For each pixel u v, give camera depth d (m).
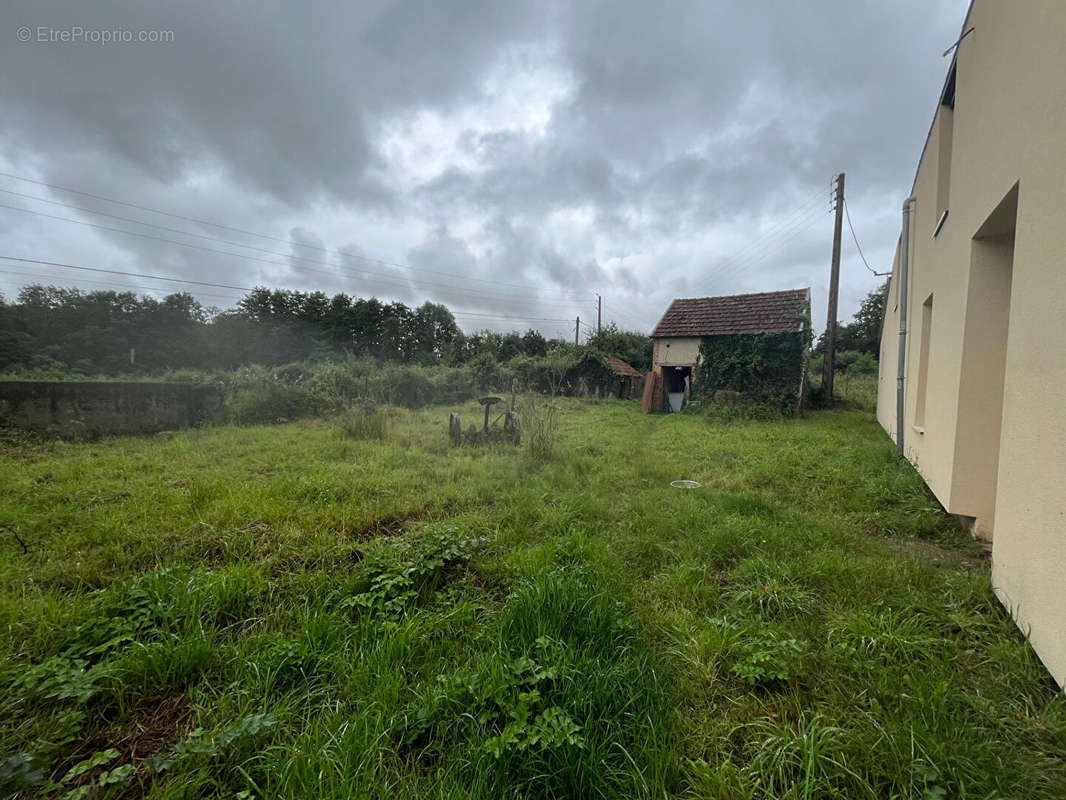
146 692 1.90
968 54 3.85
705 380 14.62
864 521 4.16
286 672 2.02
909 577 2.92
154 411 8.80
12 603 2.39
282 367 14.39
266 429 9.22
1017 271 2.47
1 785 1.37
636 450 7.45
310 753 1.53
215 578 2.71
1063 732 1.66
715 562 3.25
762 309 14.69
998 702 1.84
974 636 2.30
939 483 4.30
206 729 1.71
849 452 7.04
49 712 1.77
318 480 4.93
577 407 15.77
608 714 1.71
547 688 1.82
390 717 1.73
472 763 1.51
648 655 2.09
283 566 3.12
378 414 9.16
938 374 4.57
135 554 3.14
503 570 3.08
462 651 2.19
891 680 1.92
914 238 6.57
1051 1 2.21
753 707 1.85
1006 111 2.84
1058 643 1.90
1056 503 1.97
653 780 1.48
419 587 2.82
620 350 30.27
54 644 2.13
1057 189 2.06
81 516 3.79
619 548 3.48
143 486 4.79
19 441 6.96
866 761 1.52
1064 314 1.96
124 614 2.41
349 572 3.03
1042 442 2.12
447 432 8.94
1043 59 2.28
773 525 3.87
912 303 6.50
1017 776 1.47
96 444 7.36
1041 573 2.08
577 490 4.93
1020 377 2.38
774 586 2.72
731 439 8.60
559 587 2.41
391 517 4.14
